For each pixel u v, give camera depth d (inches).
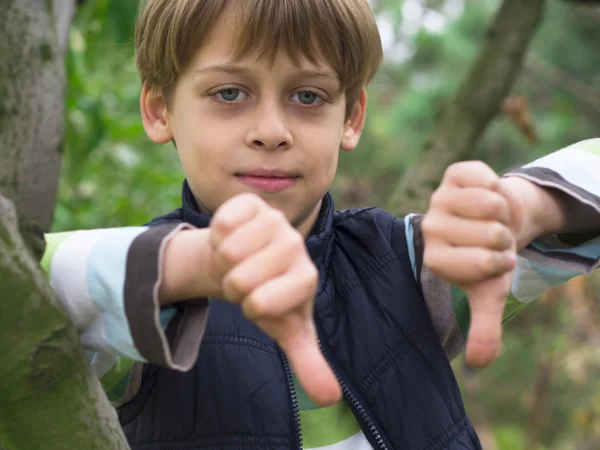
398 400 36.8
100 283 24.8
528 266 35.4
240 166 36.3
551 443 184.2
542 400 170.4
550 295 146.4
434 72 253.4
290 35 36.0
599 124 202.8
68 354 24.2
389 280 39.1
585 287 144.3
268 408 35.3
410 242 40.3
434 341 38.4
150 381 35.7
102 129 75.0
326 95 37.6
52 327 23.9
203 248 24.1
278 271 20.6
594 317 145.8
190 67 37.3
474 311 23.0
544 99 215.9
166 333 25.9
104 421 25.8
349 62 38.8
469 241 22.7
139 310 24.1
